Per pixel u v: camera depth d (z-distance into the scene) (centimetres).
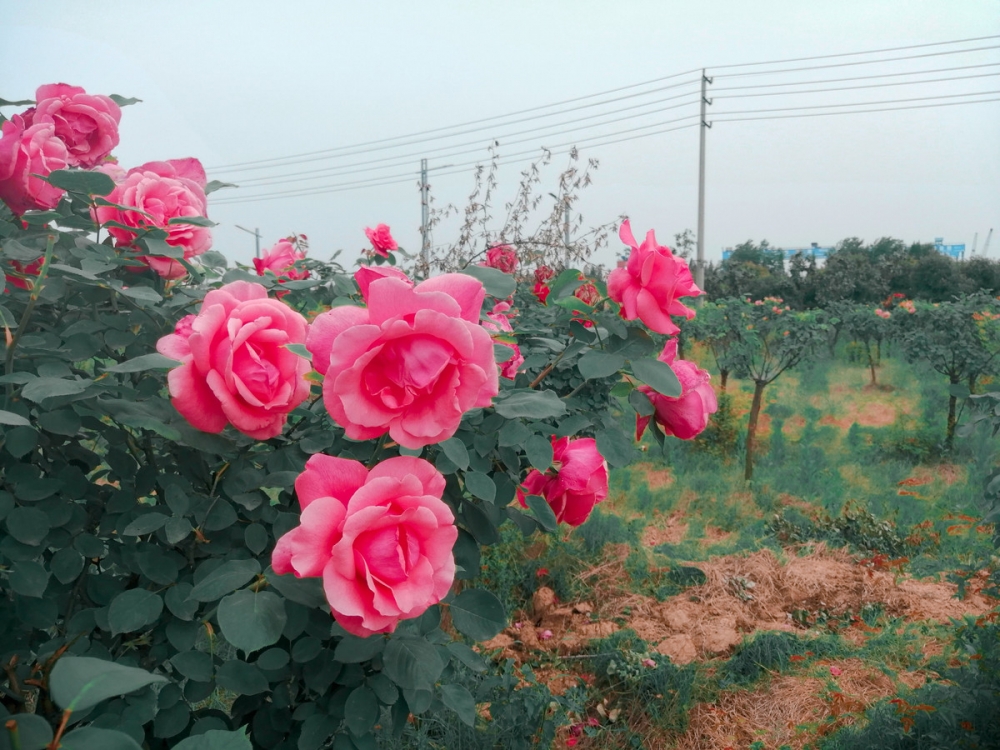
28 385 98
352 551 79
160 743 122
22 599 112
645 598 447
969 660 305
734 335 811
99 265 125
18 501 112
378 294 82
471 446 137
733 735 327
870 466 732
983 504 276
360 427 84
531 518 158
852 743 304
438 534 85
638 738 320
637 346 135
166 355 104
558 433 145
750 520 586
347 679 119
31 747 56
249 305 102
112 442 127
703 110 1989
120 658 118
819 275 1859
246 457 133
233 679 109
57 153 137
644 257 131
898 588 461
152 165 151
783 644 389
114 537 132
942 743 279
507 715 275
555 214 489
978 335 767
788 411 912
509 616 418
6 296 129
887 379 1096
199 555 126
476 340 84
